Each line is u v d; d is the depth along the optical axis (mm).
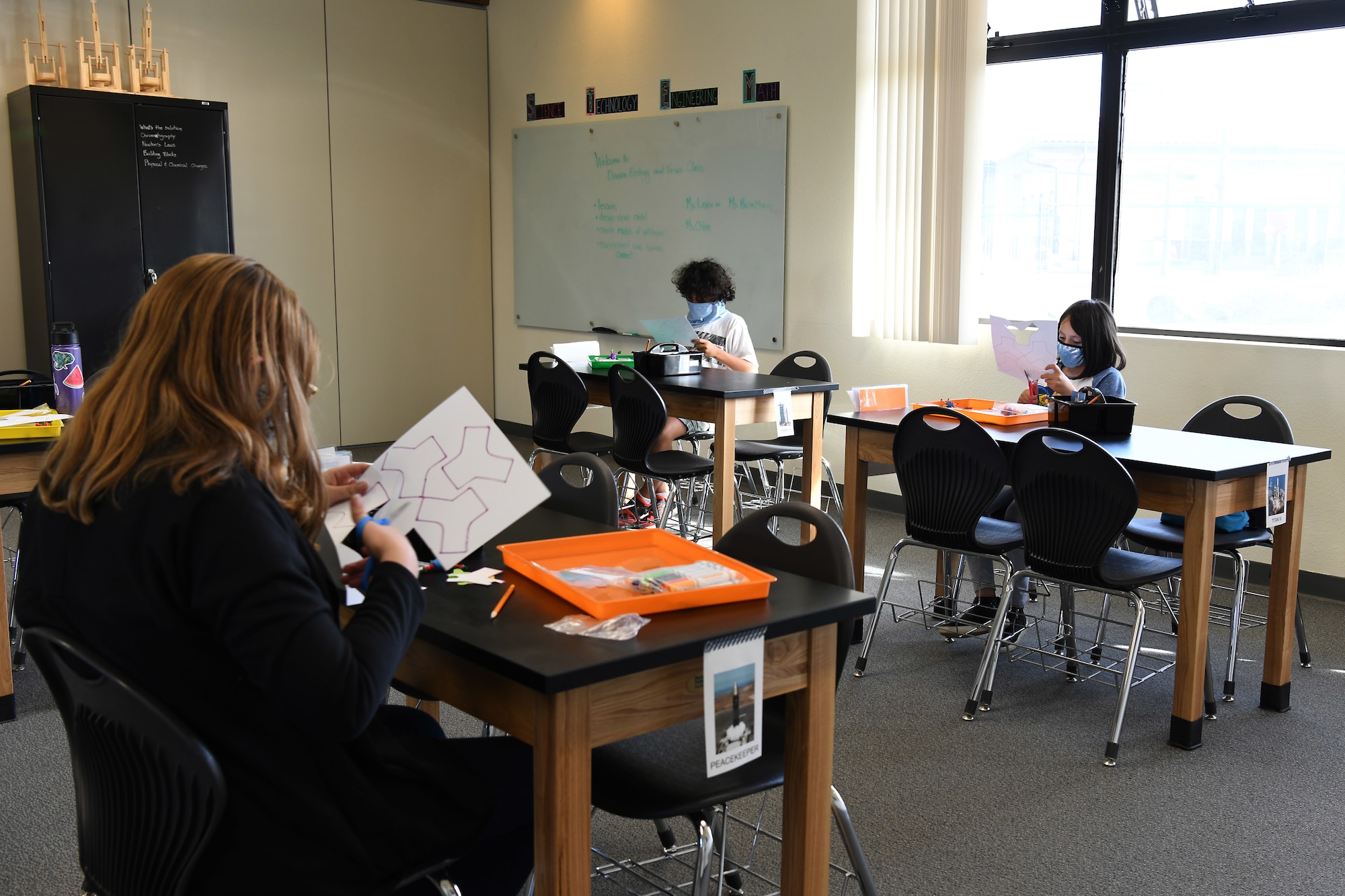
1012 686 3383
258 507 1140
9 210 5844
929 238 5215
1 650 2980
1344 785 2734
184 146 5836
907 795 2658
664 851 2291
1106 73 4812
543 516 2225
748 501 5480
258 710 1194
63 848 2354
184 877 1182
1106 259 4906
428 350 7594
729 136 6062
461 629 1454
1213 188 4574
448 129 7465
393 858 1284
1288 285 4406
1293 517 3119
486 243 7766
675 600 1541
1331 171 4242
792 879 1700
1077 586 3004
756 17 5852
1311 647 3760
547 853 1375
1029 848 2408
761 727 1585
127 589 1137
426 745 1463
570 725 1351
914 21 5145
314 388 1280
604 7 6688
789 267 5898
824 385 4418
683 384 4312
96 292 5676
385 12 7086
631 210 6688
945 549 3352
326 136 6945
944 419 3686
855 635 3824
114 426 1157
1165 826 2516
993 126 5277
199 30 6375
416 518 1542
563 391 4707
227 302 1170
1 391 3189
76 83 5938
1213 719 3145
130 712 1169
